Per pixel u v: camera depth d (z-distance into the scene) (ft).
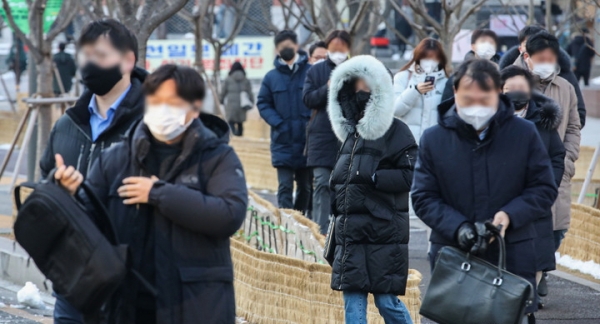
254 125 143.54
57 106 130.21
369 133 37.58
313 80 66.74
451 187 34.01
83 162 32.35
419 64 60.18
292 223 56.49
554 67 48.29
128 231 27.22
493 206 33.76
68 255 26.00
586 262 63.57
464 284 32.63
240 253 50.34
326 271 44.16
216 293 26.86
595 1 71.61
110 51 31.09
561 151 42.65
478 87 32.78
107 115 32.40
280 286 46.60
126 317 27.09
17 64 169.99
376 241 38.14
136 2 64.44
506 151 33.78
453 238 33.35
